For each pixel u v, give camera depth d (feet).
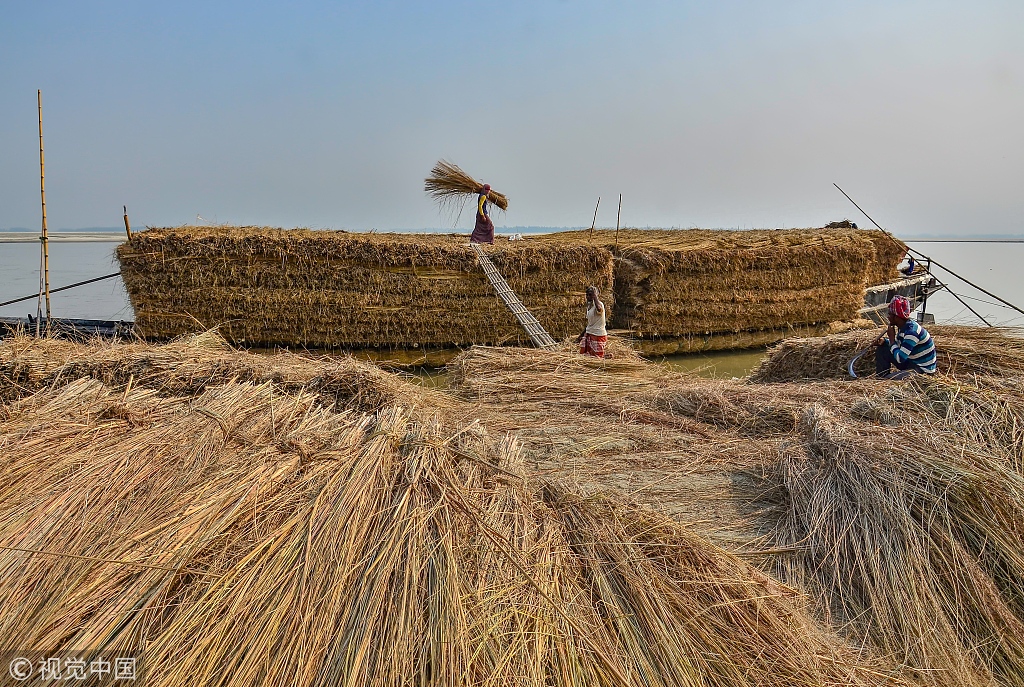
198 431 11.27
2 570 7.93
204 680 6.91
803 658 8.38
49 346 17.79
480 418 16.29
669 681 7.68
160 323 29.94
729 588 9.19
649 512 10.67
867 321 45.01
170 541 8.46
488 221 38.55
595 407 17.89
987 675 9.21
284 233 33.81
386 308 32.09
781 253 40.29
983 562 10.63
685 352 39.65
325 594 7.84
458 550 8.63
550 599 8.21
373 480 9.87
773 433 15.87
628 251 38.14
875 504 11.53
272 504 9.44
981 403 14.16
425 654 7.27
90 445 10.85
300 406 13.33
